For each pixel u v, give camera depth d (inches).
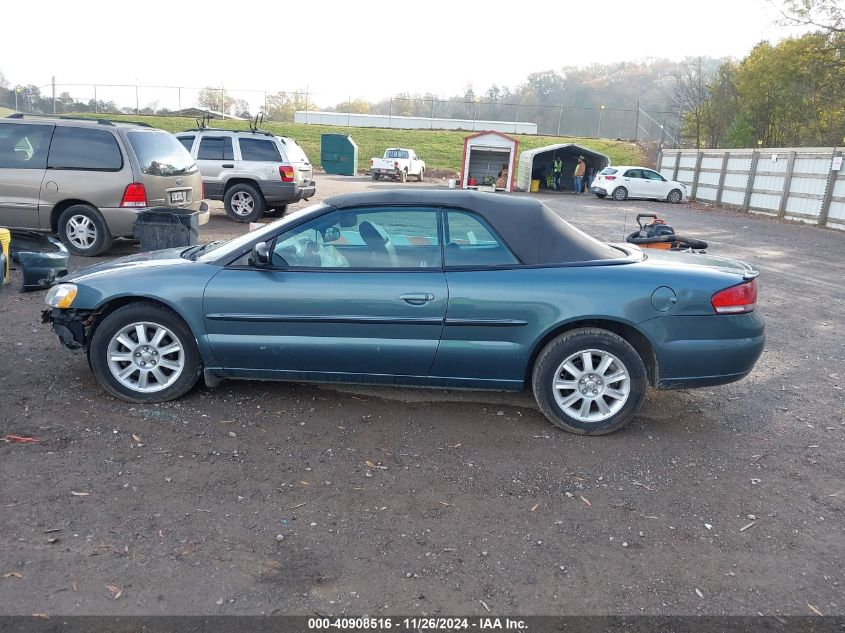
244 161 534.0
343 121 2155.5
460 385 171.3
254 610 100.5
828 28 1096.2
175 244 319.3
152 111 2076.8
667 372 165.0
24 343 218.5
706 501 139.9
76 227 358.0
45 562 108.6
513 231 167.3
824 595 110.3
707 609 105.6
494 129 2156.7
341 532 122.0
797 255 550.3
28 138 354.9
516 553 118.1
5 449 145.5
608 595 108.0
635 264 169.0
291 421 168.6
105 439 153.3
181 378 174.4
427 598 105.2
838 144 1267.2
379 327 164.7
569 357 164.9
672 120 1939.0
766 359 248.4
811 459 162.9
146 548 114.0
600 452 160.1
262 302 166.4
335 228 170.6
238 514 126.1
